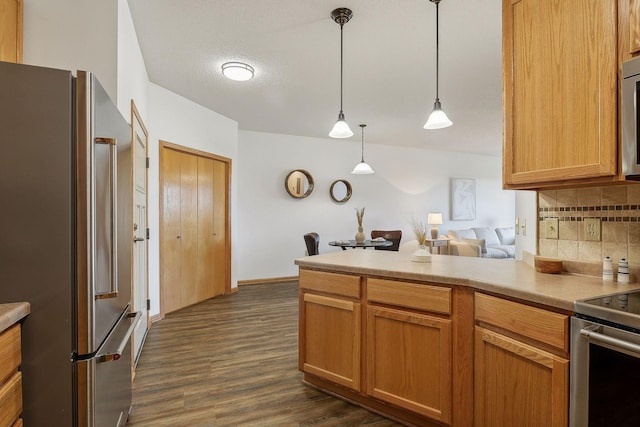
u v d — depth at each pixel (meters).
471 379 1.65
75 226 1.23
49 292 1.19
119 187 1.61
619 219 1.61
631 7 1.25
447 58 3.11
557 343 1.27
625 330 1.08
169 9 2.38
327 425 1.92
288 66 3.29
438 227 7.42
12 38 1.80
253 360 2.76
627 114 1.24
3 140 1.16
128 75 2.37
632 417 1.05
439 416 1.74
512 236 7.61
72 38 1.99
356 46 2.90
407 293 1.84
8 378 1.07
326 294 2.22
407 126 5.45
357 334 2.05
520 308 1.41
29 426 1.17
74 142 1.23
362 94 4.03
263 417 1.99
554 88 1.49
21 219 1.17
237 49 2.96
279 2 2.30
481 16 2.45
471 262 2.23
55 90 1.21
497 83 3.68
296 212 6.13
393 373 1.91
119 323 1.64
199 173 4.54
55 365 1.19
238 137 5.66
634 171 1.22
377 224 6.86
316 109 4.62
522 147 1.64
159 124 3.83
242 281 5.68
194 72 3.46
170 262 4.05
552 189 1.87
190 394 2.23
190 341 3.17
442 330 1.72
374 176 6.84
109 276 1.35
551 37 1.50
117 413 1.67
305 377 2.40
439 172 7.46
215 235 4.85
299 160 6.16
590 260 1.72
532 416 1.37
